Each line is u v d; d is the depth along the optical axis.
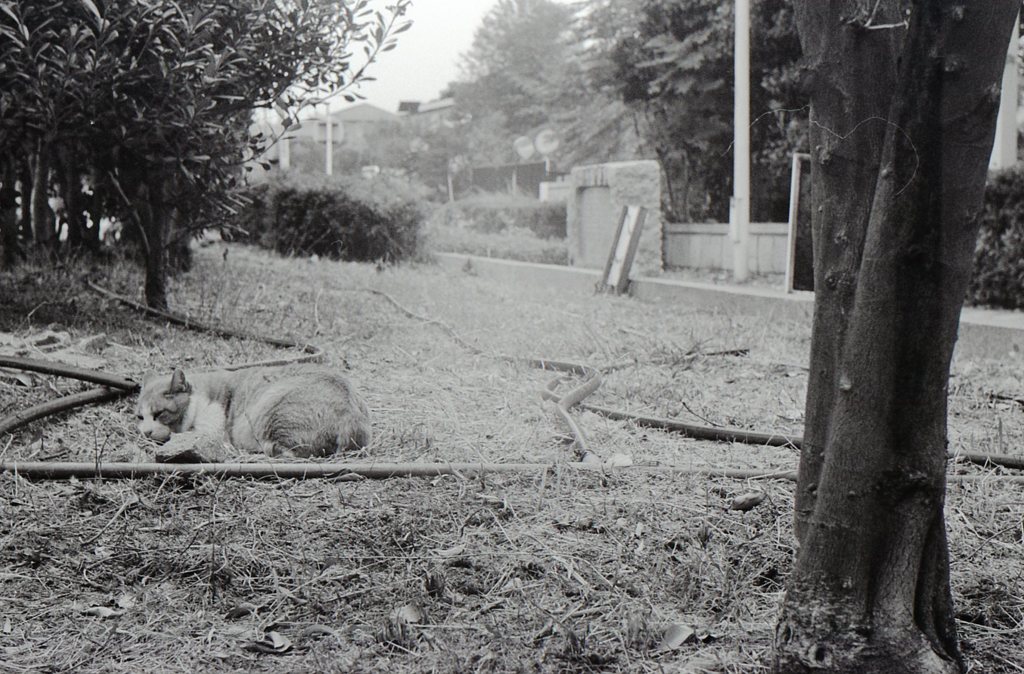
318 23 10.34
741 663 3.52
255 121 12.82
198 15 8.95
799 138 22.16
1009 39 2.89
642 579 4.22
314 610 3.98
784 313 13.66
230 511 4.98
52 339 8.61
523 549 4.54
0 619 3.86
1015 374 9.37
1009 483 5.67
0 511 4.89
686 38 23.41
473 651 3.62
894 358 3.05
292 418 6.05
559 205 33.59
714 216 26.25
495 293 15.92
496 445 6.41
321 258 22.33
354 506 5.09
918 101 2.90
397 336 10.80
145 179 10.28
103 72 8.84
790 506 5.14
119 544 4.54
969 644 3.67
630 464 5.86
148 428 6.14
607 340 10.58
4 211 12.39
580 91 41.00
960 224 2.97
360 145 87.00
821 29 3.50
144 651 3.65
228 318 10.89
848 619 3.15
